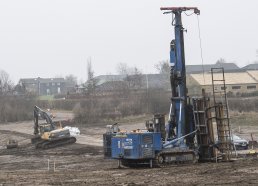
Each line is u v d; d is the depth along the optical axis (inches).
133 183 1216.8
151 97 5029.5
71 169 1878.7
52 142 3053.6
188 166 1592.0
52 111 5846.5
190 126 1717.5
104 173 1529.3
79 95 6476.4
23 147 3196.4
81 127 4372.5
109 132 1802.4
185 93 1704.0
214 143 1708.9
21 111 5295.3
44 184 1262.3
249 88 7012.8
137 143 1604.3
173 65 1712.6
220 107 1720.0
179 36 1697.8
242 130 3654.0
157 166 1625.2
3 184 1291.8
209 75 6825.8
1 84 7160.4
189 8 1701.5
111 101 5068.9
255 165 1558.8
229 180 1223.5
